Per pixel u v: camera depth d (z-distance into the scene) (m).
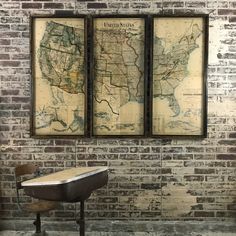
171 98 3.79
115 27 3.75
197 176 3.83
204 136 3.79
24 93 3.82
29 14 3.76
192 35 3.73
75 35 3.77
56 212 3.88
